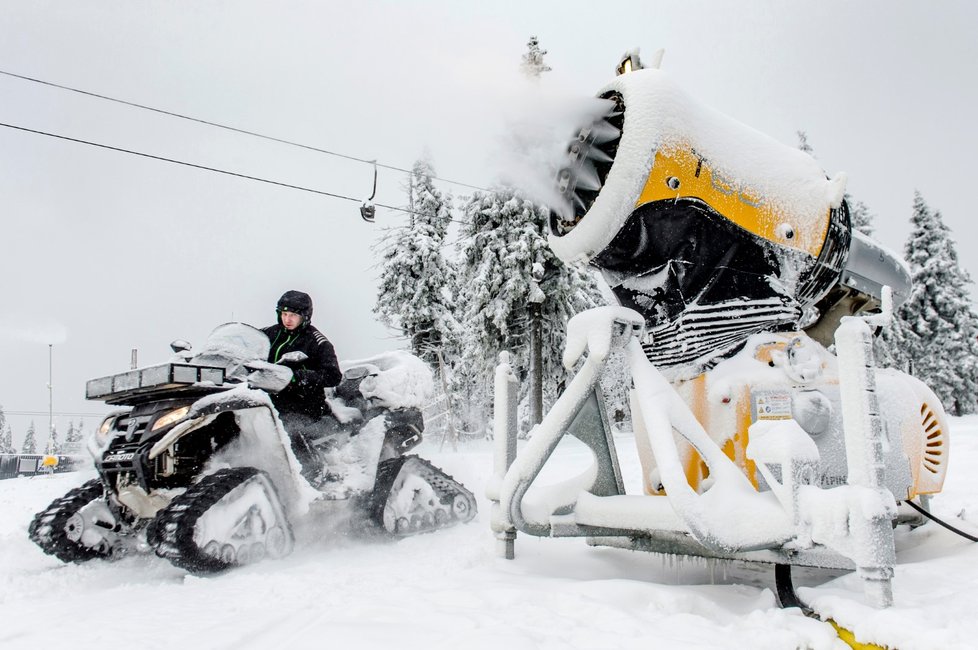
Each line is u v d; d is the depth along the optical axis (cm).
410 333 2727
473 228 2422
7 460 2202
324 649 235
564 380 2408
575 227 374
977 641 206
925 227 3716
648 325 408
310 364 551
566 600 291
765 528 279
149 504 476
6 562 489
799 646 239
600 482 391
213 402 439
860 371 257
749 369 364
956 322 3612
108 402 507
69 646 261
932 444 417
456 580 343
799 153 420
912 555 399
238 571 409
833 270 411
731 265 385
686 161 359
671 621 265
